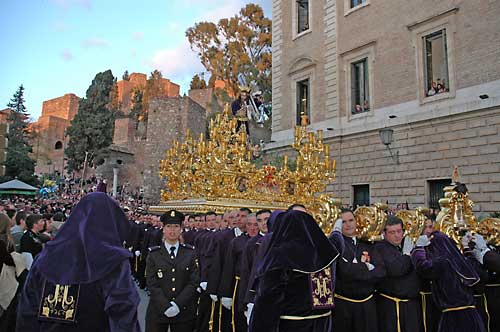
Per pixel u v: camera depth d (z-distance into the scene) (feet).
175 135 152.56
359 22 82.38
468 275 18.02
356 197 80.48
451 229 21.98
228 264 23.61
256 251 21.25
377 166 75.82
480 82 61.93
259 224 22.25
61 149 254.47
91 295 10.71
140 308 35.60
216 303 25.55
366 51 80.43
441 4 68.18
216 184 35.60
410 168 70.13
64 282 10.56
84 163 175.52
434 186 67.21
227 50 193.67
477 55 62.64
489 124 59.77
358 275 16.96
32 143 259.60
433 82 69.92
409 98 72.08
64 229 11.39
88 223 11.24
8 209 33.86
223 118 37.29
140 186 171.22
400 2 75.00
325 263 13.46
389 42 76.38
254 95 46.50
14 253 17.92
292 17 98.53
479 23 62.80
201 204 34.63
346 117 83.41
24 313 10.96
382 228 18.43
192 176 39.65
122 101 297.74
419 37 71.36
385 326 17.88
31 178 155.74
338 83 85.20
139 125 218.79
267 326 12.60
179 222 19.52
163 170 47.96
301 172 39.60
